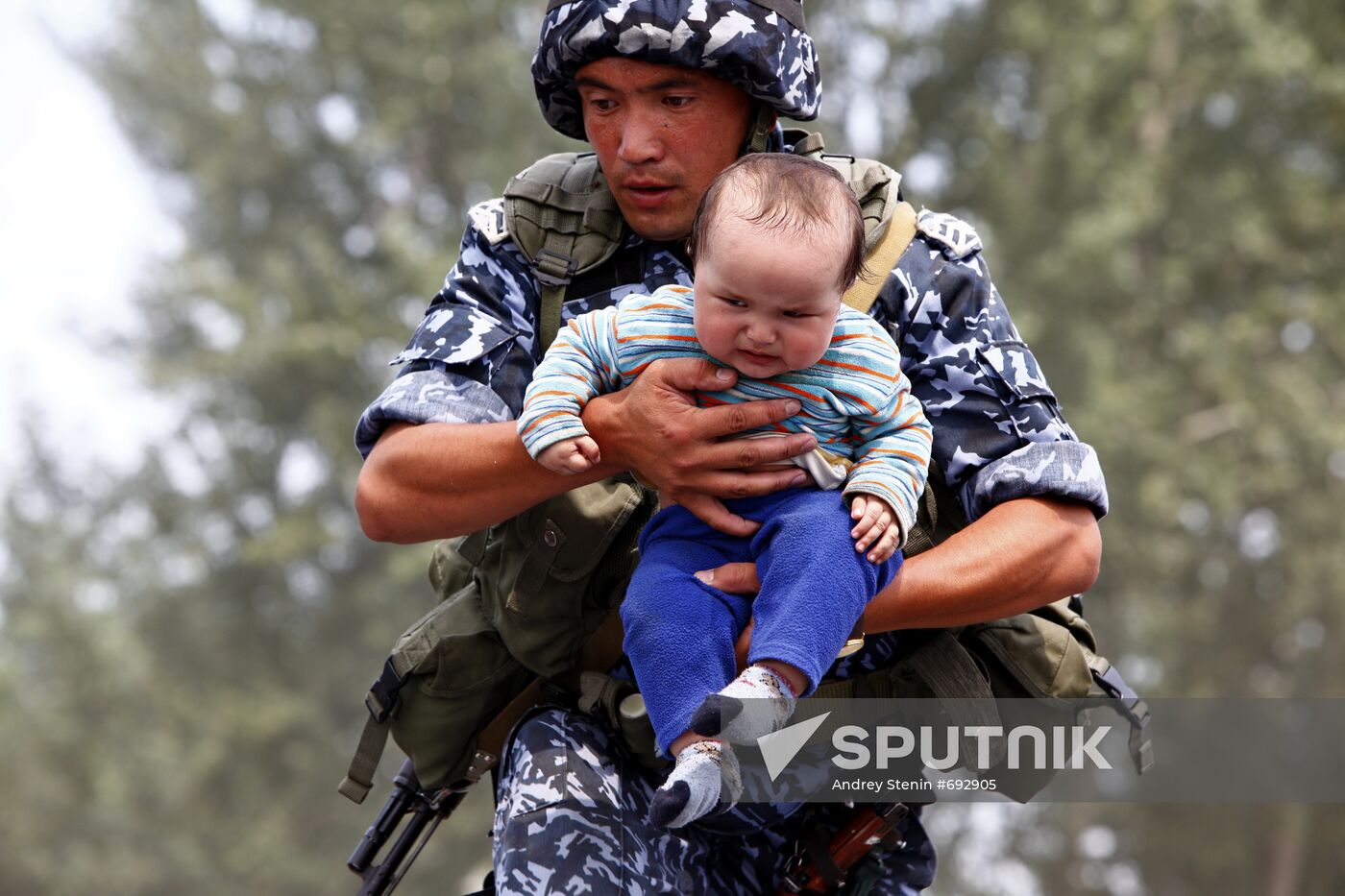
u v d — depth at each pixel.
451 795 7.69
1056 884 54.12
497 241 6.84
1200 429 54.09
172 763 57.59
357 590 59.62
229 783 58.25
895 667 6.86
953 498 6.74
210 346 60.88
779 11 6.49
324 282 59.34
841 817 7.29
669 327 6.04
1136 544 50.38
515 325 6.82
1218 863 53.50
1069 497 6.47
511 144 56.06
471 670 7.04
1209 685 52.97
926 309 6.61
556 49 6.51
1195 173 57.78
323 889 57.06
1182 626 53.47
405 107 58.62
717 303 5.73
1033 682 6.92
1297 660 54.06
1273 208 57.06
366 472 6.59
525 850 6.64
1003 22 53.91
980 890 53.91
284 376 58.69
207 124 61.44
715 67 6.39
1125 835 54.12
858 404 5.94
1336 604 52.19
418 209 61.53
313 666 59.38
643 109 6.45
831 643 5.71
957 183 54.84
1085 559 6.45
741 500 6.04
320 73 60.91
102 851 57.28
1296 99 57.47
